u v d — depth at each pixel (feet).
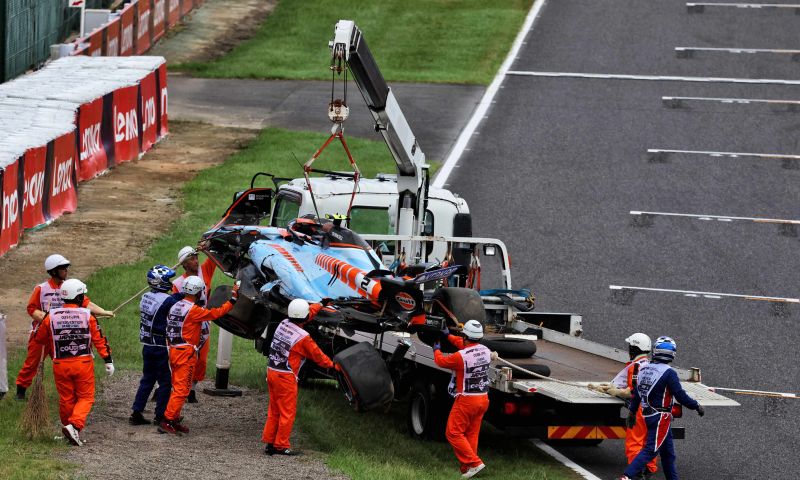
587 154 348.59
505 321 177.06
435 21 524.93
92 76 349.00
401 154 174.40
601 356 162.20
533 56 465.47
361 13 543.39
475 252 177.47
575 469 144.87
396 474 130.72
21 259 241.96
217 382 172.86
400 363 157.89
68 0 433.07
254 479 124.36
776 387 191.72
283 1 571.28
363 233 186.29
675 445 162.81
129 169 330.13
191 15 544.62
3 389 153.07
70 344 135.54
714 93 410.93
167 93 417.49
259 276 156.25
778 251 271.69
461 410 135.13
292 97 421.59
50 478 116.78
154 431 145.28
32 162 257.75
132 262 244.83
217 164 338.75
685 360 204.85
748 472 151.33
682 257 266.98
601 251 270.05
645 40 480.64
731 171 332.60
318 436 148.36
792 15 508.94
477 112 394.52
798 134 366.43
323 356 138.21
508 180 323.78
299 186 189.26
